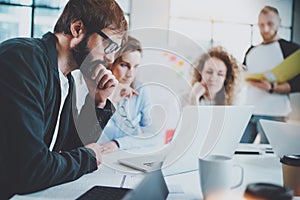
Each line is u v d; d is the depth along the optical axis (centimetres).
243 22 296
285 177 103
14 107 103
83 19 161
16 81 106
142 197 75
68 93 145
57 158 107
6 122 102
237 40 295
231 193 91
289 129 144
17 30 277
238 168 104
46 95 122
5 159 101
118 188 103
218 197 89
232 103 290
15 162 100
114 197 94
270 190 75
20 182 100
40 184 101
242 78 293
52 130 131
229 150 138
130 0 275
